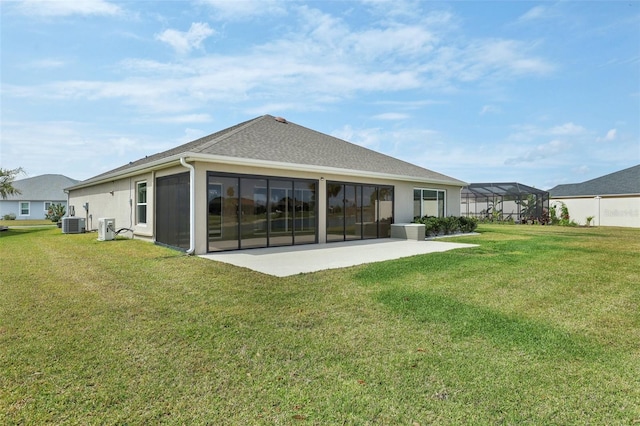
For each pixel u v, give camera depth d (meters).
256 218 11.80
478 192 30.98
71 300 5.80
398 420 2.76
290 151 13.54
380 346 4.09
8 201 36.59
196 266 8.44
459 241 14.79
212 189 10.73
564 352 3.95
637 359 3.80
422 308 5.42
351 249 11.89
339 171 13.34
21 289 6.47
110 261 9.13
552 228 23.67
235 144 12.12
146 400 3.01
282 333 4.46
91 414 2.81
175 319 4.94
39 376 3.39
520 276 7.57
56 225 26.52
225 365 3.63
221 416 2.80
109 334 4.41
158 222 12.76
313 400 3.03
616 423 2.72
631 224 26.67
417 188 17.75
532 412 2.85
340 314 5.16
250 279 7.17
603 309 5.46
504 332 4.52
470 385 3.26
